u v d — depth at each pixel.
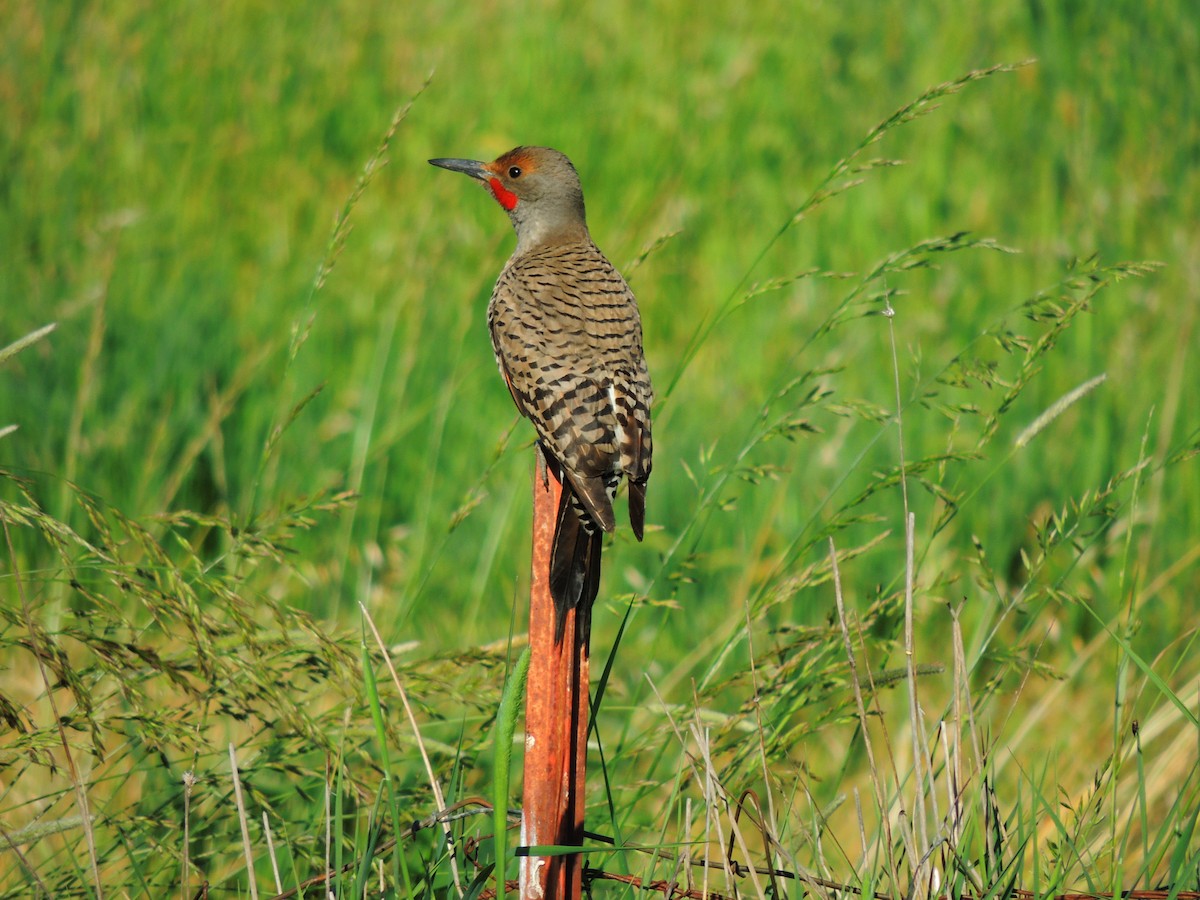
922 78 15.99
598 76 16.55
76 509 10.15
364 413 10.71
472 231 13.83
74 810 6.73
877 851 5.49
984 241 7.02
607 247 13.38
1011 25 16.66
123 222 11.46
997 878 5.61
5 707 5.49
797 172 14.92
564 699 5.35
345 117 15.98
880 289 10.95
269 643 6.50
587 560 5.55
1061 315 7.17
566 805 5.36
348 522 10.26
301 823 6.80
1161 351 12.60
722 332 12.95
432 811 6.64
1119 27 16.78
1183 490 11.38
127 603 8.23
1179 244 13.88
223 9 17.28
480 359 12.26
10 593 8.75
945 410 7.20
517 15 17.52
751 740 6.55
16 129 14.77
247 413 11.81
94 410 11.38
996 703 9.95
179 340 12.24
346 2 17.69
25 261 13.09
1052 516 7.03
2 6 16.28
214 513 10.92
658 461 11.48
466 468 11.45
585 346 6.84
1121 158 15.34
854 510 11.17
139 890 6.48
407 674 6.70
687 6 17.36
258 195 14.78
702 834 7.29
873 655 9.95
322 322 12.66
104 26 16.61
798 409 7.42
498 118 15.74
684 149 15.10
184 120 15.89
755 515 11.03
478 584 9.72
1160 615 10.66
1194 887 5.89
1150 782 7.51
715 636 9.66
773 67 16.25
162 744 6.25
